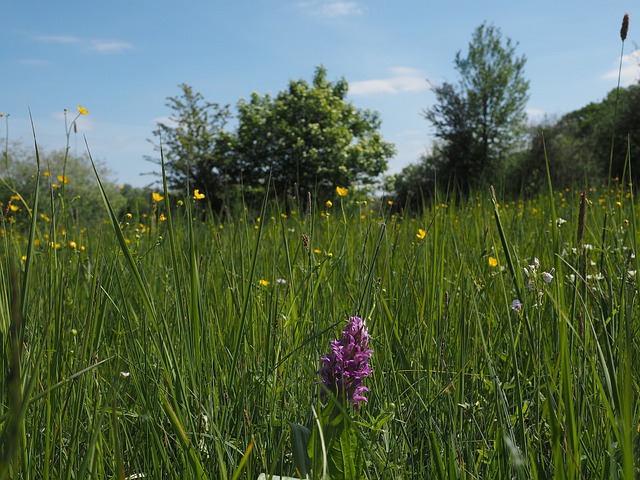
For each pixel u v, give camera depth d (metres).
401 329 2.94
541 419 2.09
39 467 1.86
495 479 1.86
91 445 1.41
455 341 2.63
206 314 2.57
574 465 1.37
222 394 2.16
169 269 3.64
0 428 1.56
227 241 4.29
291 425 1.74
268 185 1.95
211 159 30.25
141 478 1.91
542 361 2.32
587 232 3.99
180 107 30.02
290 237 4.86
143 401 2.09
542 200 8.27
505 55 45.75
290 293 2.68
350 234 4.45
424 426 2.15
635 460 1.58
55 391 1.96
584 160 31.45
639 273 1.58
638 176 29.22
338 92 46.22
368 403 2.24
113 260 2.42
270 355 2.43
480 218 5.16
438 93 46.16
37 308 1.97
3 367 1.69
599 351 1.53
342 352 1.87
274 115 37.44
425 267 3.07
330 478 1.67
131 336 2.37
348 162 37.72
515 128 45.31
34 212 1.58
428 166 32.84
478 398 2.42
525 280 2.84
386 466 1.83
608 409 1.44
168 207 1.80
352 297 2.97
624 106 30.31
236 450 1.91
